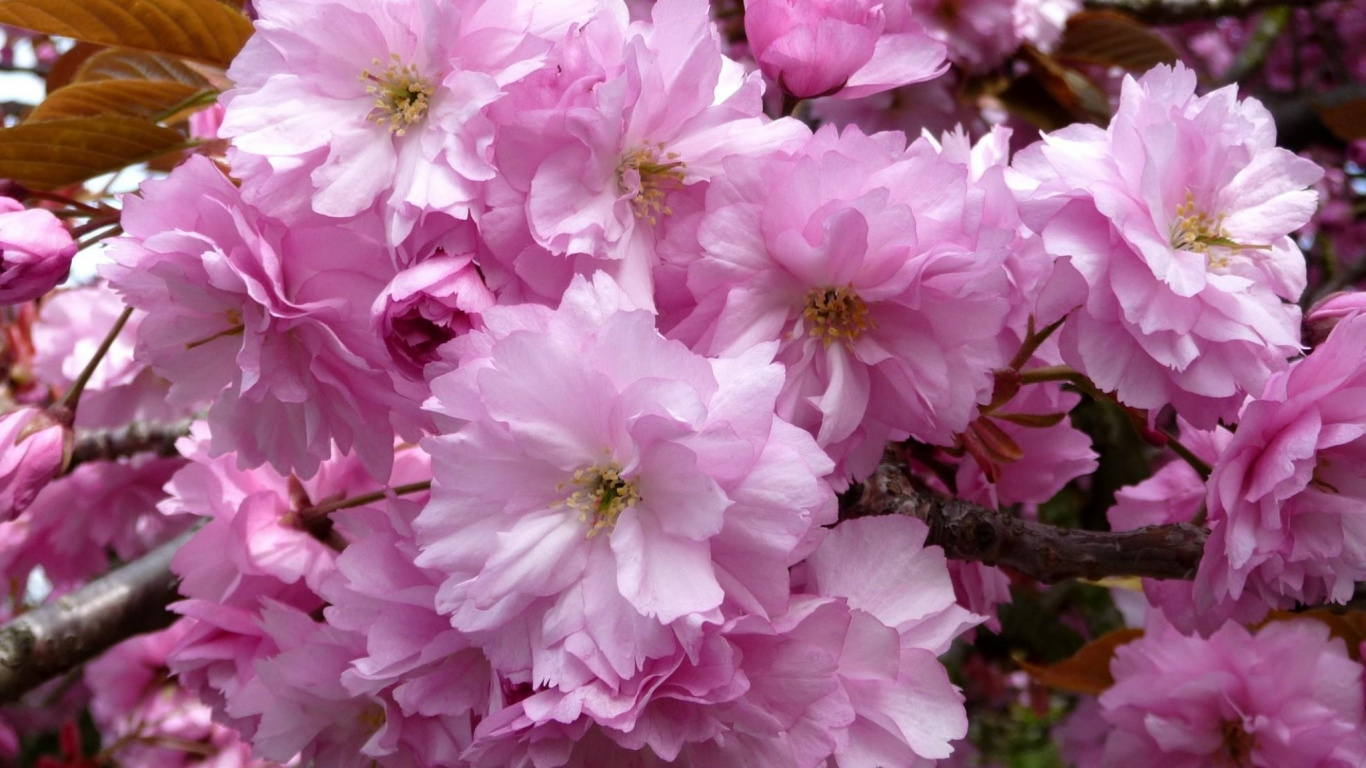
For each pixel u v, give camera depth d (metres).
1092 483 0.55
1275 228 0.31
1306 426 0.30
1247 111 0.32
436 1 0.28
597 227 0.28
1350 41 0.86
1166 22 0.63
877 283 0.29
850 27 0.31
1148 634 0.39
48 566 0.44
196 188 0.29
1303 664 0.37
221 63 0.35
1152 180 0.29
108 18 0.34
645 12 0.51
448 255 0.28
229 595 0.33
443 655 0.29
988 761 0.91
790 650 0.28
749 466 0.27
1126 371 0.30
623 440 0.28
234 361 0.31
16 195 0.33
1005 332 0.32
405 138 0.29
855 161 0.28
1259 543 0.30
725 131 0.29
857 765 0.29
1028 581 0.42
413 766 0.30
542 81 0.28
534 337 0.27
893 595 0.30
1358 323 0.30
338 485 0.35
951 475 0.35
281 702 0.31
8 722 0.59
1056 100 0.48
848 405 0.29
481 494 0.28
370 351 0.29
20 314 0.51
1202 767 0.38
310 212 0.29
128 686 0.48
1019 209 0.30
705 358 0.28
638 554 0.27
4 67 0.75
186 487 0.35
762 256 0.29
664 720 0.27
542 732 0.27
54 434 0.34
